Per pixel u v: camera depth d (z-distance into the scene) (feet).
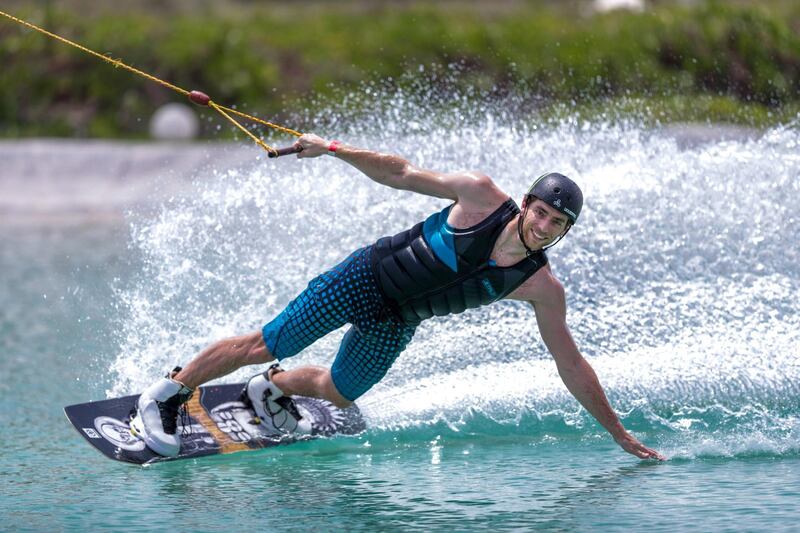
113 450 58.70
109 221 161.07
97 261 128.06
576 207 51.83
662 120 128.57
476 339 75.56
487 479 54.75
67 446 63.21
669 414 65.82
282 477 56.03
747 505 48.67
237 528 47.24
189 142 207.82
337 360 60.64
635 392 68.49
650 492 51.37
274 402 63.16
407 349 74.64
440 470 56.90
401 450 61.36
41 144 191.72
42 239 146.51
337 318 57.36
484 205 53.78
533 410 67.56
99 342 89.71
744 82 217.15
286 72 223.92
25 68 224.12
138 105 221.25
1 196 173.47
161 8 268.00
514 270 54.08
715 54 219.61
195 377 59.52
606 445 61.31
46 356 85.40
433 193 54.80
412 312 56.85
